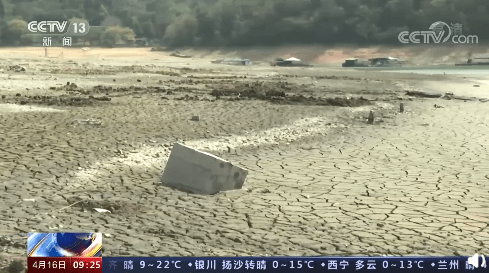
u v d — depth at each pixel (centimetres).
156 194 1142
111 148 1559
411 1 19650
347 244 859
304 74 7769
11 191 1125
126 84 4103
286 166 1453
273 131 1983
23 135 1703
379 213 1033
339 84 5088
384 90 4422
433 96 3822
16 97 2783
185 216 1001
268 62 18288
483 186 1255
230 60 14075
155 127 1958
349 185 1256
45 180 1217
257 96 3206
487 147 1777
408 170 1423
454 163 1516
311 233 914
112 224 941
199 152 1180
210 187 1166
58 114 2195
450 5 18662
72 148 1540
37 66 6544
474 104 3241
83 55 16150
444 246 855
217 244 858
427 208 1069
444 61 17675
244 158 1547
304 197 1147
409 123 2325
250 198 1131
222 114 2386
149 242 856
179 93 3378
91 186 1188
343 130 2083
